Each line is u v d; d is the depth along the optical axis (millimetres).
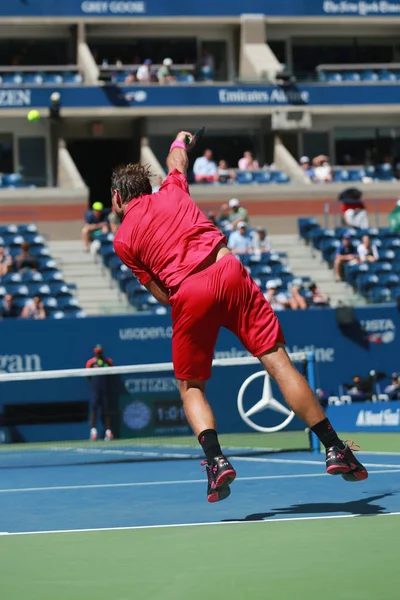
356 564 4914
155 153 35125
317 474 9891
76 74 34812
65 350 21484
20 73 34750
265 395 14250
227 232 27641
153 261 6566
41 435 20172
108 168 37156
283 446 15570
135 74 35344
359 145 36969
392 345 23531
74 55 35938
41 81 34219
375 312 23484
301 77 36250
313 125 36406
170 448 16734
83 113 33219
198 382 6637
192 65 35344
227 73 37344
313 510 6941
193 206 6676
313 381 14297
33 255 26719
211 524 6457
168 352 21984
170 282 6496
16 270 25000
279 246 29375
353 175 34344
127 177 6820
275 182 32562
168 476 10555
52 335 21422
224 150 35750
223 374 19797
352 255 27094
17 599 4352
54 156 34250
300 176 32438
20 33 35844
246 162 33531
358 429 18984
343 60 38812
